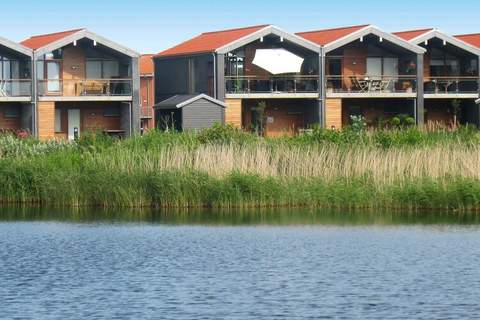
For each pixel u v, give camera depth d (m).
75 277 28.55
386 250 32.59
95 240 34.62
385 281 27.94
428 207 41.38
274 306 25.17
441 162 42.84
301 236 35.44
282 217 39.81
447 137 47.91
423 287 27.19
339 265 30.22
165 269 29.70
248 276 28.69
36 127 68.62
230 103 71.75
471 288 27.02
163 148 44.16
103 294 26.44
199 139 48.59
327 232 36.38
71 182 42.91
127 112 72.06
